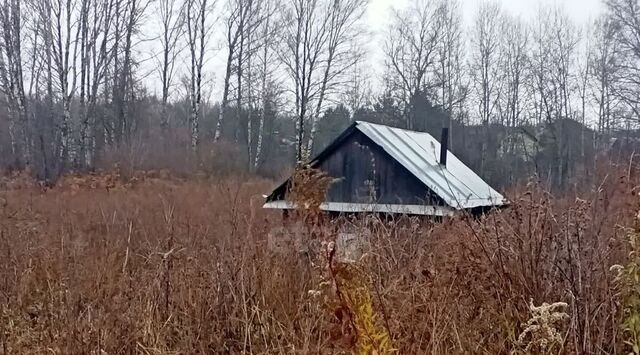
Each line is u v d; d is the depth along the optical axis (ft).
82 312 14.30
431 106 111.04
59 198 38.63
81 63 68.39
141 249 19.83
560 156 72.08
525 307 11.47
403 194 27.89
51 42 66.64
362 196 28.63
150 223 24.48
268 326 13.33
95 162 65.05
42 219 27.37
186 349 13.41
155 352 12.87
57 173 59.82
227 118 103.35
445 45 112.16
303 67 90.94
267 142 99.45
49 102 70.54
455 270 12.80
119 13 74.84
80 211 31.35
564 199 14.87
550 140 88.12
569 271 11.59
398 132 34.04
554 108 101.55
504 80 108.99
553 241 12.44
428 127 109.40
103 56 70.28
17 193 42.42
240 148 84.58
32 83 75.36
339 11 91.40
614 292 10.66
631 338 9.52
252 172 73.61
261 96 93.86
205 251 17.48
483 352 11.08
